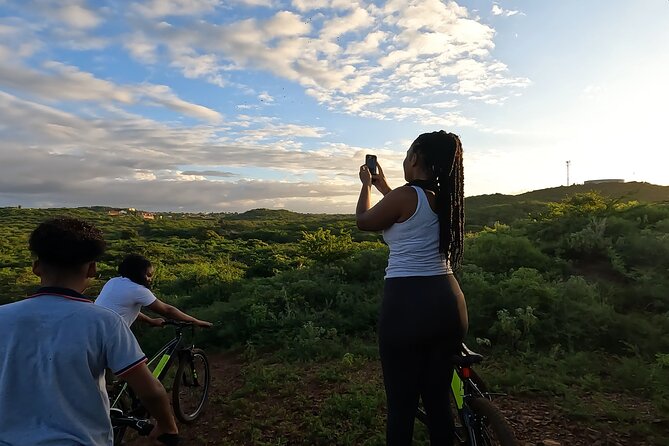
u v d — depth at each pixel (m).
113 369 1.77
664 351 5.41
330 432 3.95
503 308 6.34
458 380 2.94
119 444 3.87
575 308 6.23
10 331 1.70
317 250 10.97
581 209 10.72
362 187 3.00
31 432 1.65
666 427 3.77
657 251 7.98
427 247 2.64
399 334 2.59
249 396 4.95
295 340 6.61
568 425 3.86
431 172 2.71
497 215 40.38
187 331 7.45
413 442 3.62
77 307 1.76
